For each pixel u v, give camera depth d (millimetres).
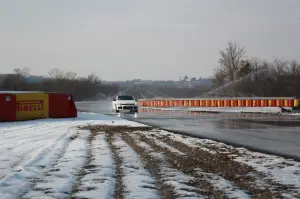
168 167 8961
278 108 38094
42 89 108562
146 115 32312
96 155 10555
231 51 68688
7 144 12914
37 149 11672
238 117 29266
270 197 6414
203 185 7242
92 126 20562
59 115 28141
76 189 6883
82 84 125312
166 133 16703
